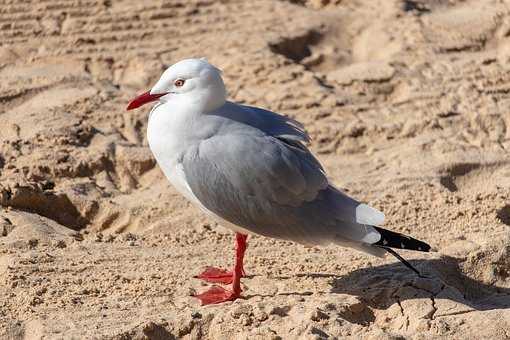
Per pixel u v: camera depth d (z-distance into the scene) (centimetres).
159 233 1212
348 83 1575
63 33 1658
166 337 984
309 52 1683
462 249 1155
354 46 1711
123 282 1091
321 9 1791
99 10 1709
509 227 1217
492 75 1602
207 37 1669
